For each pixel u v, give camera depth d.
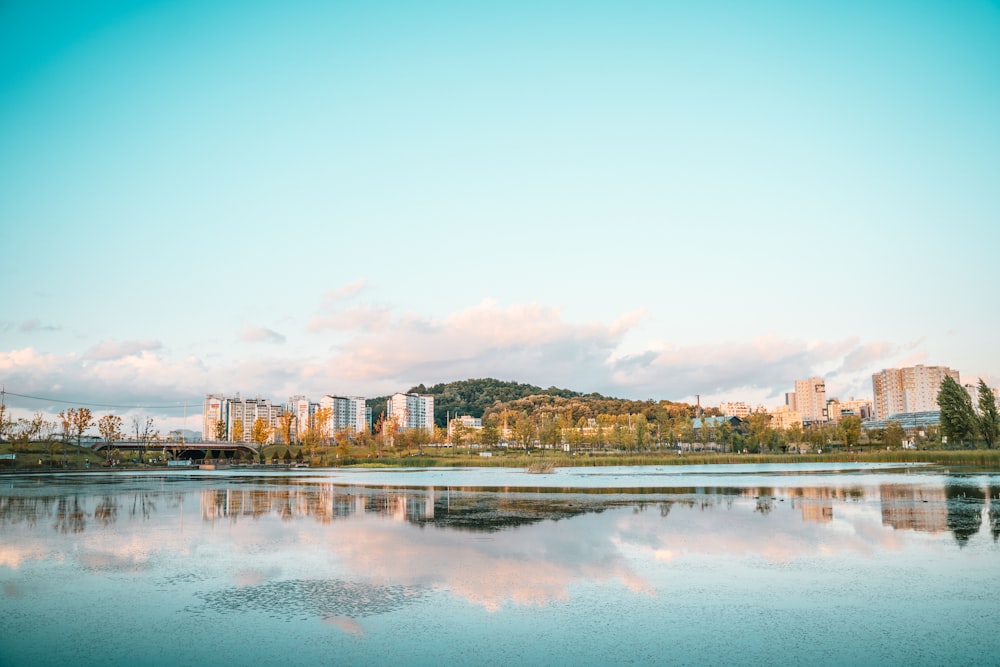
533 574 27.05
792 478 78.31
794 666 17.34
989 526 37.81
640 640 19.28
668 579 26.11
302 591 24.72
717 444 192.50
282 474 107.00
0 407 150.62
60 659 18.16
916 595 23.64
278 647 18.92
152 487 74.81
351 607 22.66
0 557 31.39
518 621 21.08
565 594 24.08
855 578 26.09
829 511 44.94
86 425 152.88
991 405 131.25
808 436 185.50
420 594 24.20
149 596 24.25
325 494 63.00
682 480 77.81
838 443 196.62
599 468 113.31
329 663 17.70
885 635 19.61
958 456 117.19
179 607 22.84
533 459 139.38
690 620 21.06
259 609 22.52
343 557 30.70
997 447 132.88
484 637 19.61
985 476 78.25
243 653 18.47
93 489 71.81
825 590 24.39
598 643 19.08
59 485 79.31
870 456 125.25
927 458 119.88
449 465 137.12
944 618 21.11
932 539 34.00
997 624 20.50
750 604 22.72
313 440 173.25
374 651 18.55
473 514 45.66
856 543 33.09
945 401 132.25
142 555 31.64
